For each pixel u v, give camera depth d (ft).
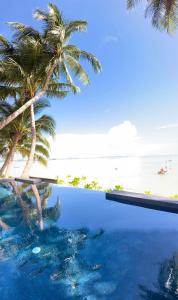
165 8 30.58
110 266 10.67
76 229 16.11
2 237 14.76
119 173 147.33
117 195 23.43
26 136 61.52
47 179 39.50
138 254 11.96
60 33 37.27
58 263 11.10
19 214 19.93
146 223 16.89
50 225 17.03
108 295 8.47
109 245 13.21
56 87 48.11
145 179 108.88
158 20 32.71
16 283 9.53
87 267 10.68
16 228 16.42
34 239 14.43
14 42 41.04
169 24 32.58
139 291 8.68
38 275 10.19
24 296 8.64
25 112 52.80
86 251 12.50
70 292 8.79
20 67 38.04
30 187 33.27
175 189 78.43
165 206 18.72
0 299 8.48
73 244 13.46
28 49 38.81
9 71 38.63
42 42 41.22
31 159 44.04
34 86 45.78
